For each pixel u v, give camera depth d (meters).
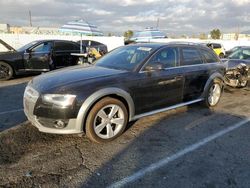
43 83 3.92
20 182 2.94
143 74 4.42
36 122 3.82
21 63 9.36
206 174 3.20
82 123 3.75
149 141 4.08
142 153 3.70
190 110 5.70
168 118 5.13
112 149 3.80
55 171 3.19
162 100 4.81
